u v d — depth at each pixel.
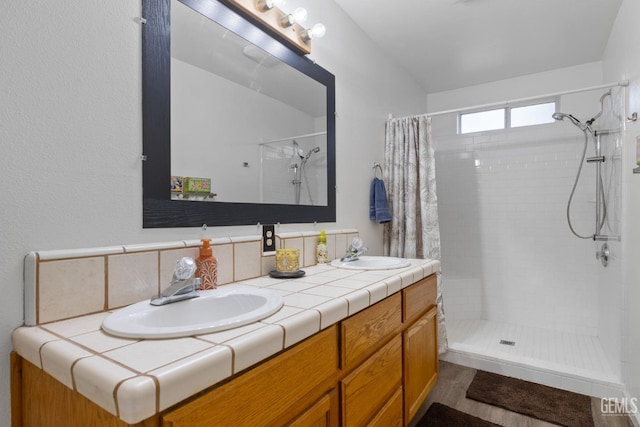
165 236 1.12
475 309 3.23
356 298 1.09
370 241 2.41
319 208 1.89
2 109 0.79
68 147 0.89
